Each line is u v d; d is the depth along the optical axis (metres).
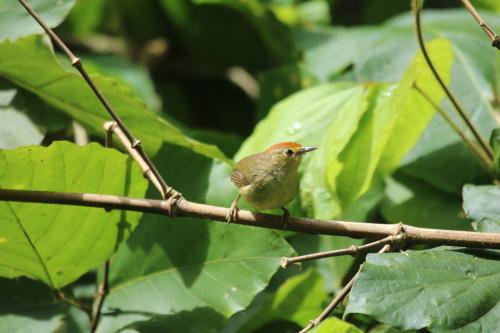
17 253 8.03
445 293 6.53
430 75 9.25
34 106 9.66
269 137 9.95
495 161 8.44
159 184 7.45
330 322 7.02
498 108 10.32
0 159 7.32
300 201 9.34
